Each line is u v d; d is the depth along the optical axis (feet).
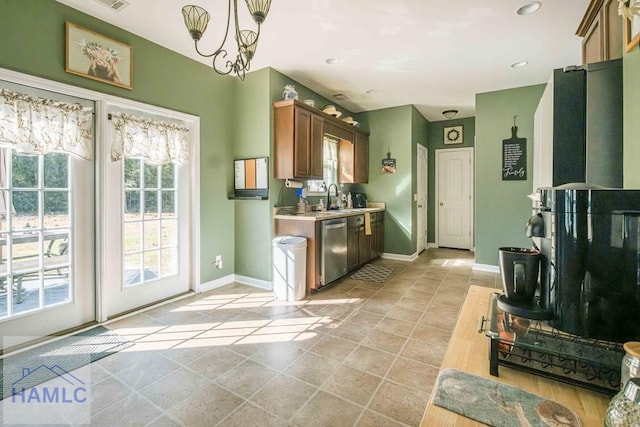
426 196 20.59
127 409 5.29
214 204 11.79
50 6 7.39
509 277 3.18
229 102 12.32
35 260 7.55
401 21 8.36
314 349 7.29
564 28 8.70
